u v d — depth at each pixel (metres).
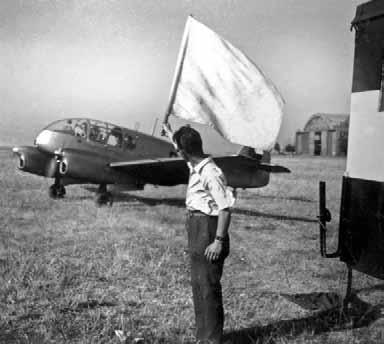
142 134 12.81
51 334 3.34
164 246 6.56
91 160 10.69
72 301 4.09
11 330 3.43
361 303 4.36
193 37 3.14
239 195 14.59
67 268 5.16
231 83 3.10
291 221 9.65
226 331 3.62
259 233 8.15
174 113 3.16
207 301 3.03
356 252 3.83
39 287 4.45
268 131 3.11
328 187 16.89
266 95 3.10
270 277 5.34
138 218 8.94
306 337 3.54
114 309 4.00
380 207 3.55
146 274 5.11
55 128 11.53
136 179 11.63
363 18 3.71
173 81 3.17
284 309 4.20
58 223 7.93
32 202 10.22
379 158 3.58
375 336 3.60
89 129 11.72
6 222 7.77
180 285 4.79
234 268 5.69
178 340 3.37
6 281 4.49
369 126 3.68
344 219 3.94
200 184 2.97
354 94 3.84
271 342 3.41
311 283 5.11
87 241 6.63
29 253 5.75
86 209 9.70
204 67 3.12
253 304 4.32
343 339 3.52
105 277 4.90
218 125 3.12
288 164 30.11
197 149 2.98
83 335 3.35
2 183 13.21
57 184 11.18
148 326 3.65
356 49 3.82
